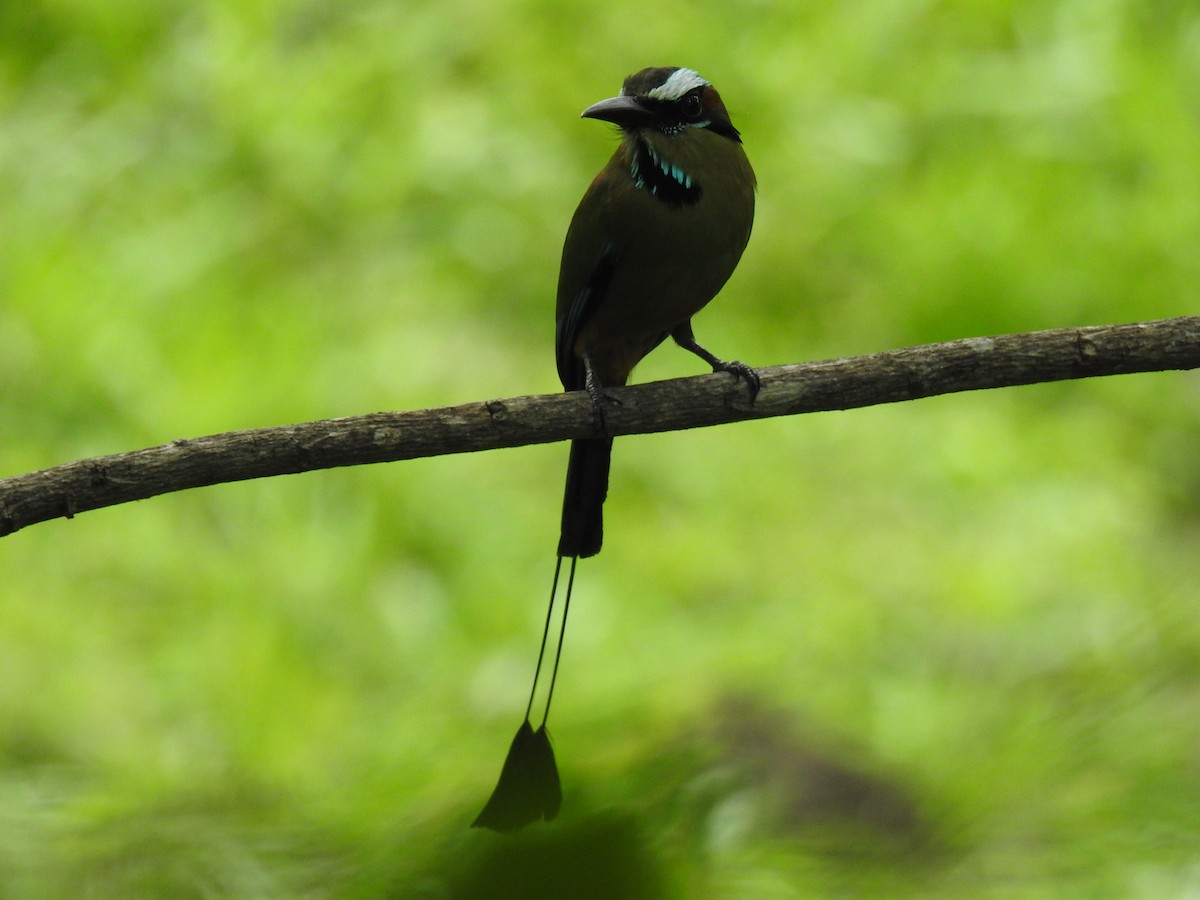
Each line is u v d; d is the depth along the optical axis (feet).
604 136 48.52
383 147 48.01
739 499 41.70
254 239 46.57
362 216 47.34
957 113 49.42
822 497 41.57
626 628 36.96
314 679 35.17
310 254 46.85
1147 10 51.26
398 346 43.55
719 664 30.07
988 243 46.34
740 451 43.09
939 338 45.57
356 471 40.86
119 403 42.24
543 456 42.73
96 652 35.86
